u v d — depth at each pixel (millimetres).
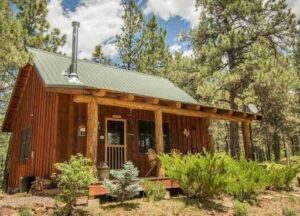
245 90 18516
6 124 14531
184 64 20859
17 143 13281
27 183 10000
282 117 23500
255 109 13812
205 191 7562
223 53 19797
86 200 6793
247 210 7270
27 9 17234
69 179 5844
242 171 8672
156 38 26391
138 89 12648
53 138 9500
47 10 17969
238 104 18172
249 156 12562
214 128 29875
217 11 21188
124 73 14562
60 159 9328
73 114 9977
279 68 18062
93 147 7742
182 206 6988
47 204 6539
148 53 25969
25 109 12945
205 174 7375
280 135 24391
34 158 10609
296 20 19938
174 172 7660
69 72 10547
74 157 6328
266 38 19750
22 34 10711
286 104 22875
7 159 14820
